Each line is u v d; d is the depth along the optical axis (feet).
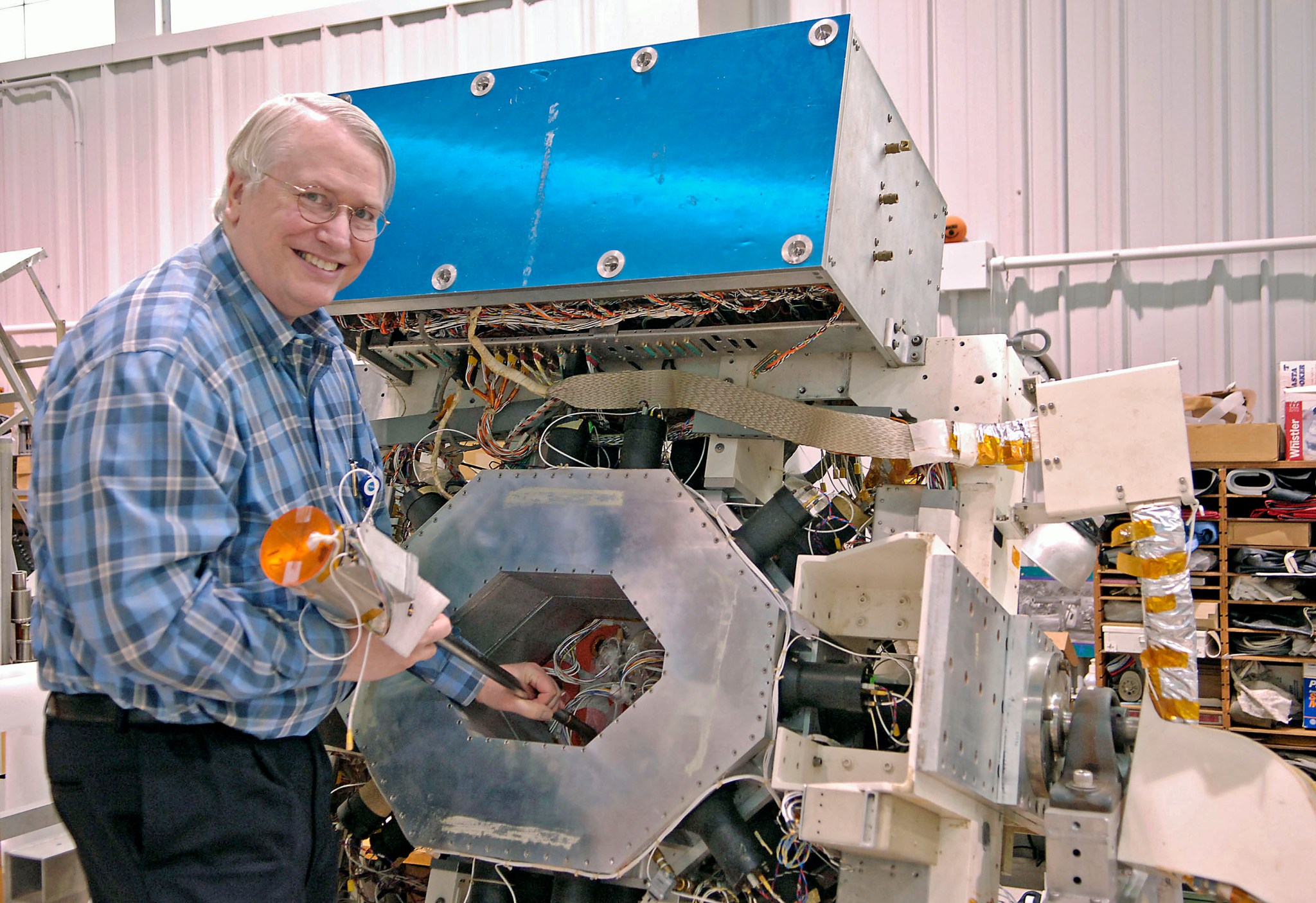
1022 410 5.77
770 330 5.19
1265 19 11.26
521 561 5.34
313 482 4.06
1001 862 5.08
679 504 5.02
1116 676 10.31
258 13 15.70
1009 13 12.12
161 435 3.36
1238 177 11.36
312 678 3.72
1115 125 11.76
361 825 5.84
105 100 16.33
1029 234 12.07
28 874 5.69
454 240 5.31
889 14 12.55
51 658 3.65
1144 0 11.66
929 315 6.12
